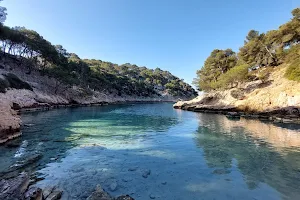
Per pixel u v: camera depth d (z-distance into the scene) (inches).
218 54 2431.1
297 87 1168.8
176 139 592.7
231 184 288.7
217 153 445.4
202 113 1565.0
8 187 244.4
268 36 1835.6
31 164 363.3
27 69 2426.2
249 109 1346.0
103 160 394.3
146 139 591.5
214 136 636.7
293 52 1545.3
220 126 853.8
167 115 1382.9
